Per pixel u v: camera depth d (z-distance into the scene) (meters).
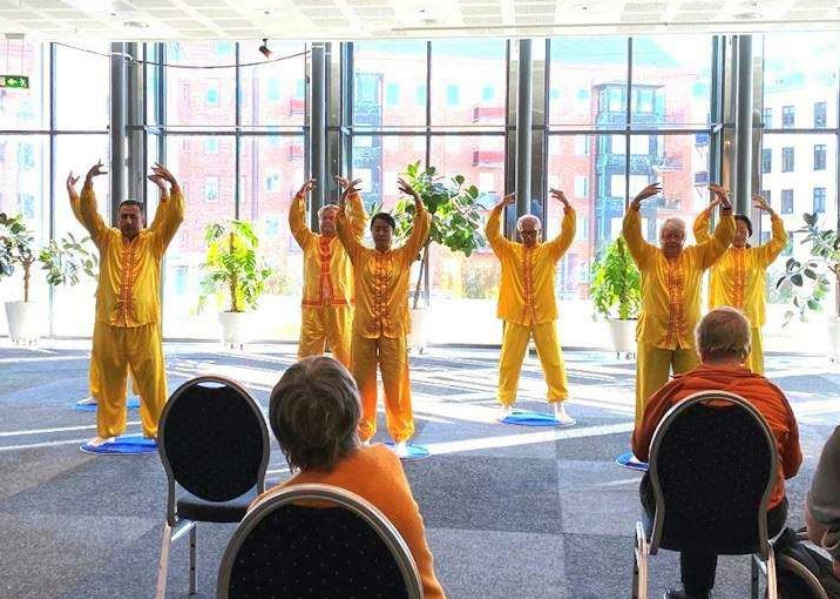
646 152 12.88
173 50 13.32
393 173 13.37
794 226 12.58
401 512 2.03
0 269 12.52
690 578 3.58
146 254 6.28
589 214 12.98
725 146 12.48
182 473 3.40
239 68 13.34
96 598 3.71
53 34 10.31
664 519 3.05
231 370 10.58
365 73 13.25
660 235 5.99
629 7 8.87
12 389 9.13
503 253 7.58
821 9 8.88
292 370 2.08
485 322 12.99
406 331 6.23
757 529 2.98
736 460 2.94
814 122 12.50
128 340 6.29
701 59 12.72
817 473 2.49
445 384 9.84
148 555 4.25
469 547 4.40
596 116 12.88
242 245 12.72
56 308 13.62
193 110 13.39
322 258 7.81
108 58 13.04
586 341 13.04
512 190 12.89
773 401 3.13
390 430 6.39
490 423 7.61
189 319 13.56
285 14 9.33
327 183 13.15
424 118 13.23
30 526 4.70
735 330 3.26
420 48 13.13
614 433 7.21
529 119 12.57
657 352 5.94
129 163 13.27
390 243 6.21
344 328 7.86
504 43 12.95
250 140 13.41
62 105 13.49
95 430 7.16
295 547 1.82
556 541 4.50
